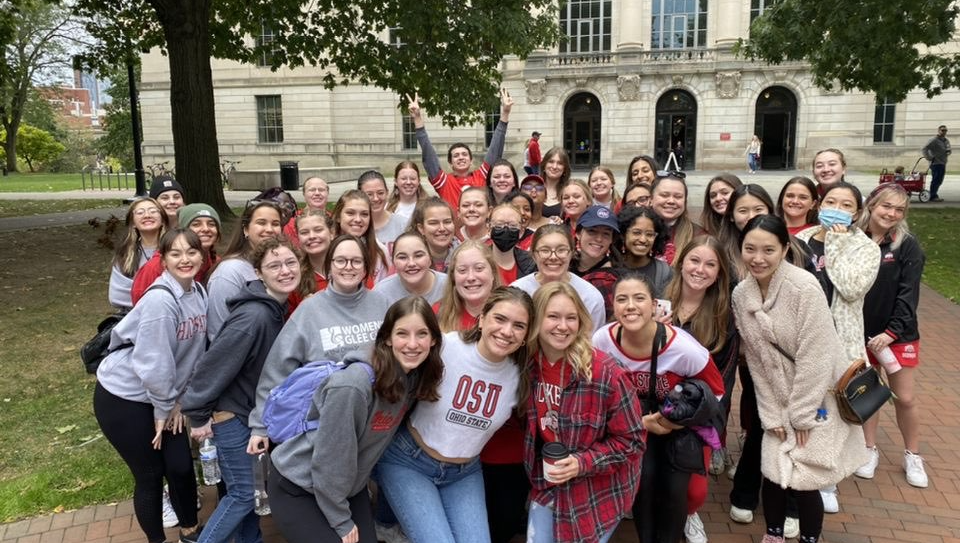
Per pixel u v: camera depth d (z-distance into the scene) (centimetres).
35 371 672
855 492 441
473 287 361
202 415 337
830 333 343
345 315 351
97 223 1357
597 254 431
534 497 335
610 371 316
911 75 1366
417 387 321
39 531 413
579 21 3450
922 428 526
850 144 3203
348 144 3734
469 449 336
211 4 1571
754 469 401
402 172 626
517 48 1527
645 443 329
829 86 1563
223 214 1420
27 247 1291
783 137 3353
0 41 1606
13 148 5206
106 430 358
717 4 3300
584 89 3447
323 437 291
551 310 311
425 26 1500
